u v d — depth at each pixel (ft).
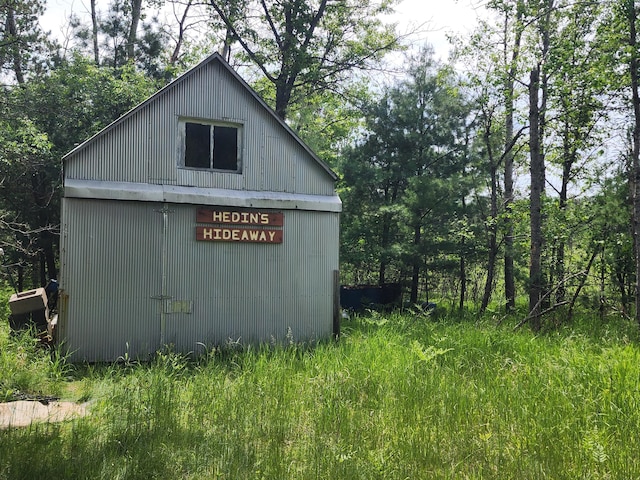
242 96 44.06
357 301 70.44
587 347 37.91
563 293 58.23
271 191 44.45
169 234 41.04
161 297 40.50
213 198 42.09
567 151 66.18
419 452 20.70
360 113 80.84
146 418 23.32
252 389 28.19
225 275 42.45
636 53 47.01
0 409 26.02
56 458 19.21
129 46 89.10
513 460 19.95
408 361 32.63
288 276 44.34
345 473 18.78
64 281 38.11
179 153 42.14
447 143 73.05
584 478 18.56
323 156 86.17
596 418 23.53
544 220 62.13
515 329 46.42
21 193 73.72
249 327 42.91
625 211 53.88
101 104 73.20
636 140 47.85
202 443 21.38
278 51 74.49
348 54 76.74
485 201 71.56
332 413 24.47
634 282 56.29
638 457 20.25
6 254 73.56
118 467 18.89
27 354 34.19
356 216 75.05
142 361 39.60
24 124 61.93
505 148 70.28
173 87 42.04
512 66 59.21
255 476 18.67
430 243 67.36
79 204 38.83
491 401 25.94
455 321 54.75
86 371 36.37
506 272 67.36
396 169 72.64
